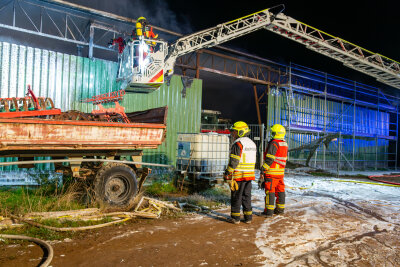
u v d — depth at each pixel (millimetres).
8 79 8648
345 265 3609
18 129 4707
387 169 21828
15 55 8781
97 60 10227
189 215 5805
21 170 8508
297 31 13648
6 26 10508
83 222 4828
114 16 12117
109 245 3994
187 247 4039
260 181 5988
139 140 5988
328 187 10344
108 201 5570
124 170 5809
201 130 12922
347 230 5113
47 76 9281
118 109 6609
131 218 5309
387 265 3648
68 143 5176
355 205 7293
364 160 20297
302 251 4043
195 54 16984
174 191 8305
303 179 12453
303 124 18500
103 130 5520
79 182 6176
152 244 4094
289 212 6367
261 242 4352
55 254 3625
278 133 5863
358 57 15664
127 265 3387
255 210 6445
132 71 8852
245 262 3609
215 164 8562
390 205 7418
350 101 19688
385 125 23266
